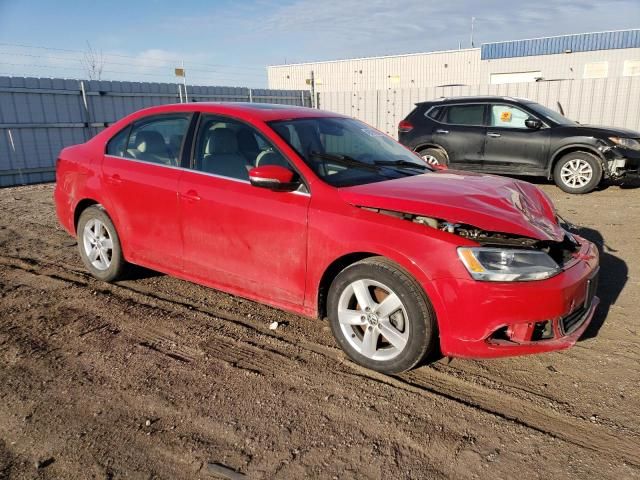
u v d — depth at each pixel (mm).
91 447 2637
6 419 2859
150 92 14344
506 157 9773
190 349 3652
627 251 5801
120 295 4645
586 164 9133
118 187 4461
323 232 3312
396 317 3186
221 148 3938
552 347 2980
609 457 2561
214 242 3891
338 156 3797
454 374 3314
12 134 11648
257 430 2770
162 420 2850
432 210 3057
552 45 27594
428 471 2475
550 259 2990
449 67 33438
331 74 37938
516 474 2455
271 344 3723
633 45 25422
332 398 3057
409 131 10734
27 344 3725
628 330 3885
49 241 6520
